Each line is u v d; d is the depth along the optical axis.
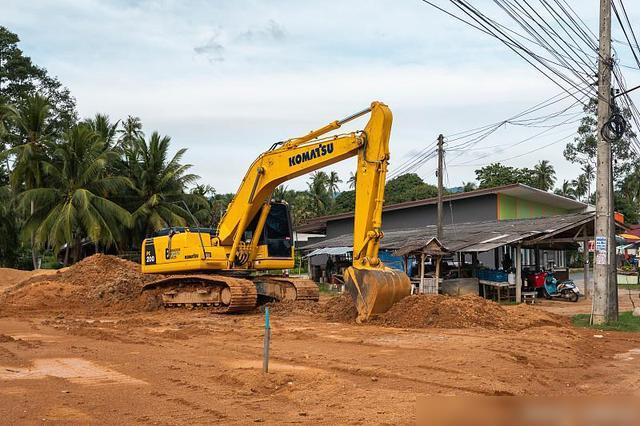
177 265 21.47
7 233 48.72
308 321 17.70
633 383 9.59
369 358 11.23
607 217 18.77
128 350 12.71
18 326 17.95
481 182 64.56
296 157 18.69
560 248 34.28
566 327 17.41
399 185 74.25
